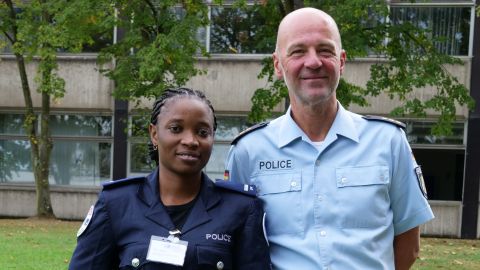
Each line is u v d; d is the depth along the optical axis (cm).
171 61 1008
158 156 263
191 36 1042
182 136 251
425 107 1041
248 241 256
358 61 1367
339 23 921
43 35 1096
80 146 1513
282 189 276
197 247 246
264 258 259
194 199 259
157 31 1080
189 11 1067
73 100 1498
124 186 265
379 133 280
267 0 1011
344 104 1000
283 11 1030
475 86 1327
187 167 251
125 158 1467
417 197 277
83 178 1513
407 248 286
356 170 271
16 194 1512
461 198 1353
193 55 1127
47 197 1404
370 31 1059
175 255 243
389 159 274
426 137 1373
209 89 1450
